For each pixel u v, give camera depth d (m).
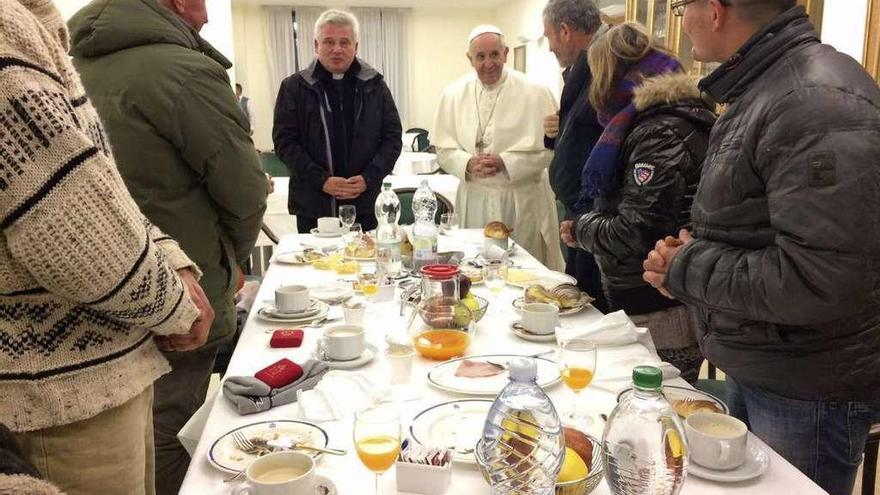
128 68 1.66
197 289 1.27
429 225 2.53
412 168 6.84
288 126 3.26
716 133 1.34
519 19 9.02
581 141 2.49
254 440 1.12
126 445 1.12
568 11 2.79
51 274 0.92
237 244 1.95
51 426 1.01
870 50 2.65
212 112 1.73
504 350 1.60
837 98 1.10
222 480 1.02
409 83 10.48
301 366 1.40
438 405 1.24
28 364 0.99
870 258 1.08
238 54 9.91
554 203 3.68
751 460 1.05
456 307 1.59
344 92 3.27
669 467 0.89
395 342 1.51
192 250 1.80
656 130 1.71
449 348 1.51
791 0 1.26
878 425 1.72
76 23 1.72
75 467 1.05
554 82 7.63
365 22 10.20
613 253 1.84
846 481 1.27
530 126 3.52
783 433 1.28
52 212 0.89
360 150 3.28
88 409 1.03
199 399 1.95
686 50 3.63
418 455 1.01
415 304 1.77
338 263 2.48
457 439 1.12
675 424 0.91
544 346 1.63
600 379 1.38
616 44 1.97
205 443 1.14
